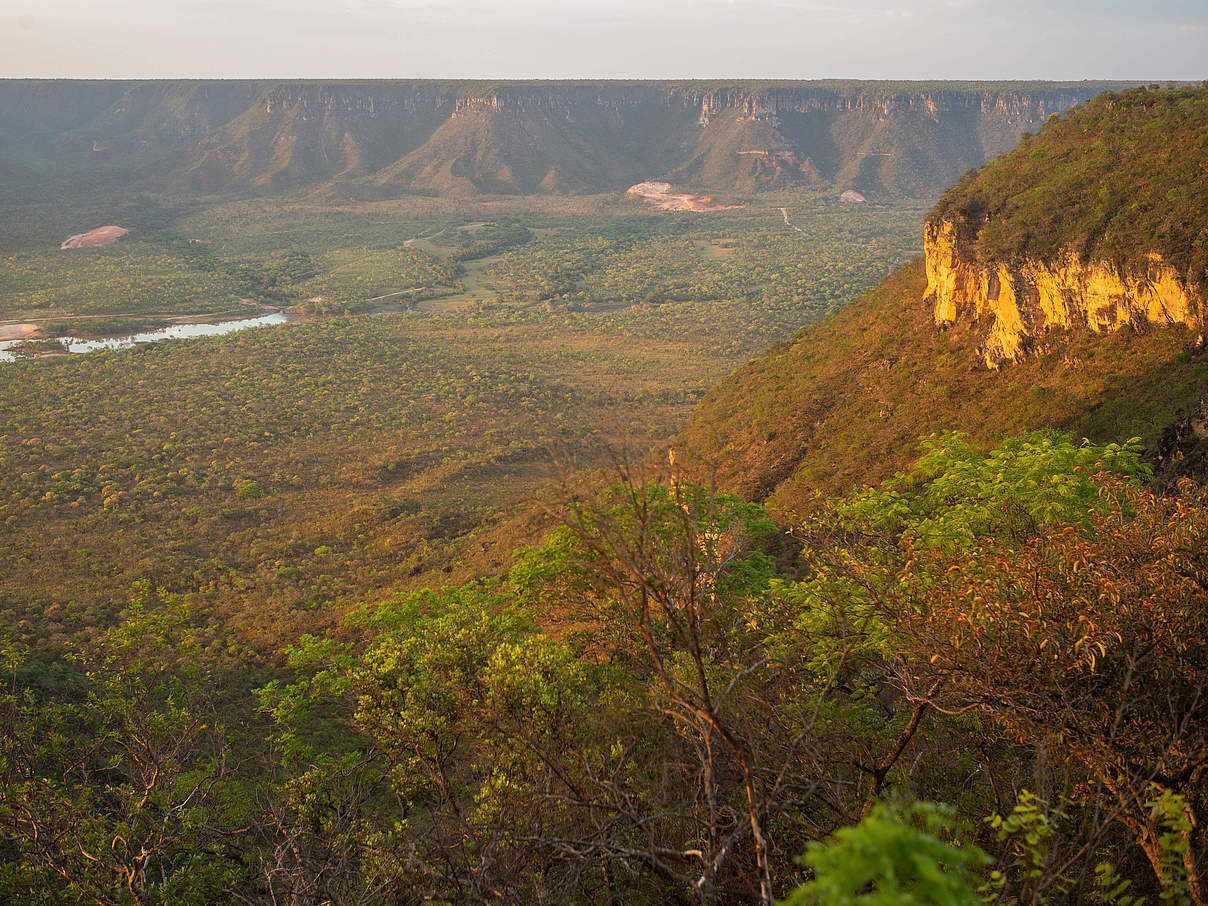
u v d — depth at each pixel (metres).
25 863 11.42
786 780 7.34
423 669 11.13
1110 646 6.71
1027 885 5.53
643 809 7.73
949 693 7.64
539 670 10.42
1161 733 6.54
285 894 9.66
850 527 14.94
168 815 12.34
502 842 7.62
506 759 9.92
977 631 7.23
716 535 8.11
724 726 6.51
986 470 14.76
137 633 16.80
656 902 7.62
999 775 9.01
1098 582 7.11
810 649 11.59
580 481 6.10
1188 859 5.56
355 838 10.66
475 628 13.02
